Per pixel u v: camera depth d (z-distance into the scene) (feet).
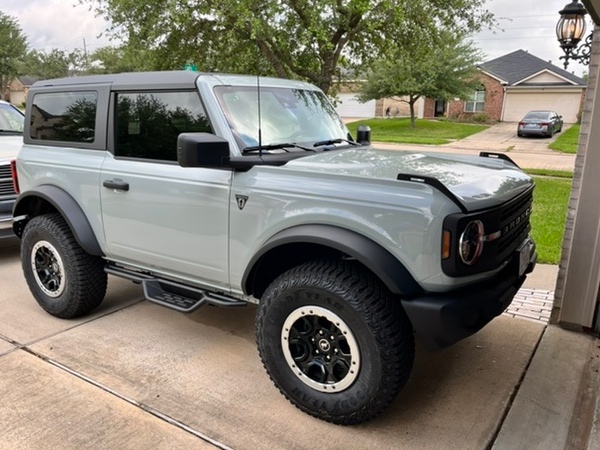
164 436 8.18
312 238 7.97
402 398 9.23
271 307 8.68
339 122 12.35
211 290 10.25
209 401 9.14
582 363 10.34
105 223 11.20
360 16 24.85
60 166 11.80
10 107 22.65
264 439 8.13
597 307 11.29
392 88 89.30
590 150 10.67
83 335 11.68
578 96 103.60
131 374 10.01
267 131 9.98
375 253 7.51
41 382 9.69
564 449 7.86
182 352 10.90
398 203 7.41
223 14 23.35
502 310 8.25
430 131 89.66
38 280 12.68
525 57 115.03
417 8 25.29
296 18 25.46
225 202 9.12
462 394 9.33
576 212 11.05
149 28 26.32
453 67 87.66
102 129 11.11
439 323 7.36
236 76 10.46
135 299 13.82
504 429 8.33
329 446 7.97
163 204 10.02
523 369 10.15
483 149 63.41
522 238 9.43
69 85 11.77
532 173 38.55
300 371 8.62
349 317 7.87
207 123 9.52
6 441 8.02
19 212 13.23
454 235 7.13
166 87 10.03
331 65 26.81
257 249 8.84
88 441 8.04
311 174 8.32
